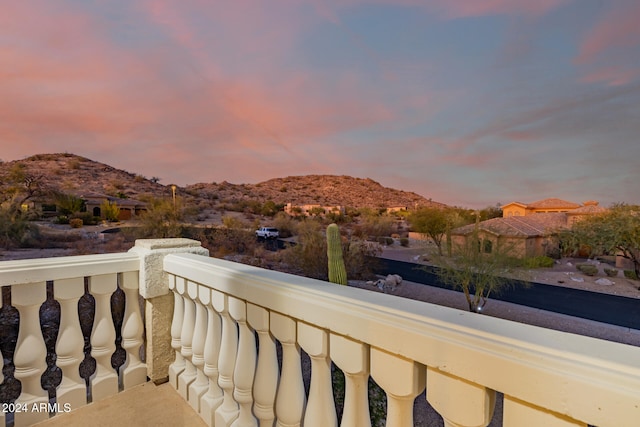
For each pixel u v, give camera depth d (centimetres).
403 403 72
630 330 905
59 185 3816
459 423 60
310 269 1384
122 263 159
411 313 69
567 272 1712
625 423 42
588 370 46
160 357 168
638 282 1495
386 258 2067
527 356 51
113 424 139
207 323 143
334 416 91
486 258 1125
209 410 136
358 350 78
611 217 1688
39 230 1898
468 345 58
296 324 96
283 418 102
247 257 1623
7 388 333
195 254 162
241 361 118
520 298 1233
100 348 157
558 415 49
